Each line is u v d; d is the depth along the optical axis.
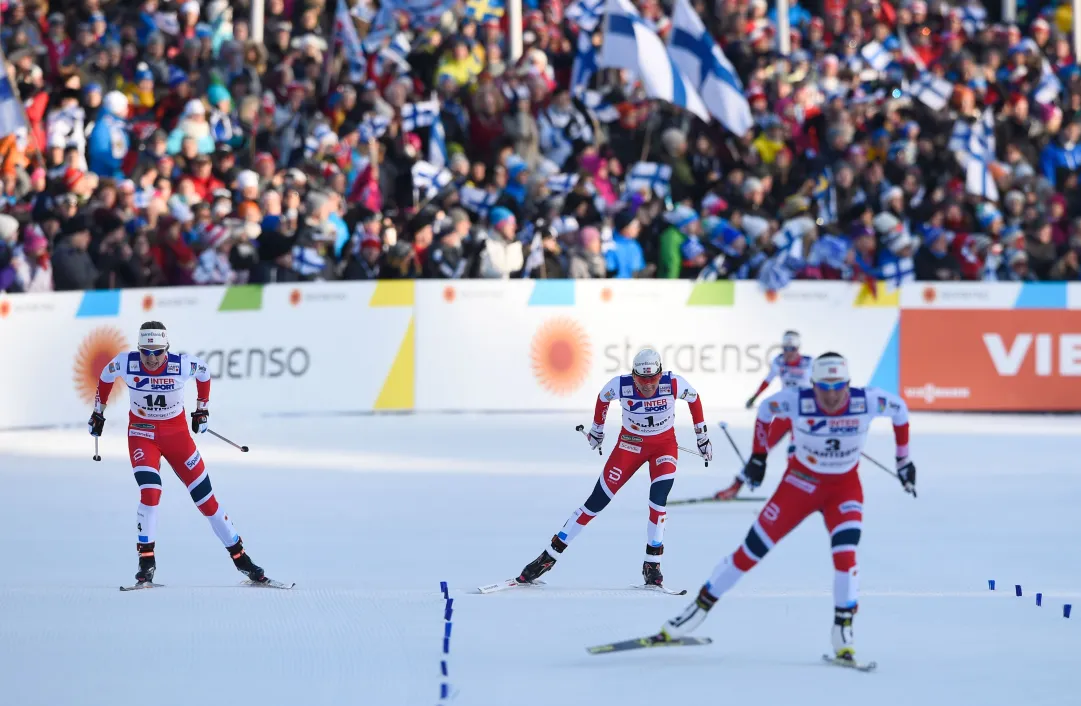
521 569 34.09
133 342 59.72
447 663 24.62
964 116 67.69
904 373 65.25
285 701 22.05
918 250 65.81
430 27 66.12
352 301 61.84
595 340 63.22
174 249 60.56
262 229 61.16
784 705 21.95
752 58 69.06
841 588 24.98
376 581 32.44
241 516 40.75
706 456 33.22
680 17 62.88
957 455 53.59
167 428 31.86
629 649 25.30
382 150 63.28
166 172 61.12
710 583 25.36
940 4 75.50
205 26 68.88
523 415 62.50
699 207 64.81
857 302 64.81
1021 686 23.25
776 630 27.69
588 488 45.81
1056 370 66.00
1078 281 66.25
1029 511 42.38
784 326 64.38
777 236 63.69
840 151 64.56
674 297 63.62
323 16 70.94
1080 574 33.78
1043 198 66.75
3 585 31.72
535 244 62.75
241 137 63.66
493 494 44.47
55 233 59.72
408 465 49.78
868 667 24.28
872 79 73.44
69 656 24.98
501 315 62.59
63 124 63.16
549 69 67.81
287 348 61.47
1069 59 74.44
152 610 28.88
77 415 59.66
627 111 65.50
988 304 65.50
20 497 43.81
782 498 25.55
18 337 58.84
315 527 39.25
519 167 62.47
